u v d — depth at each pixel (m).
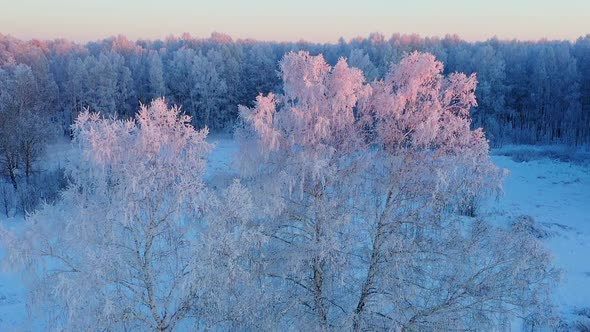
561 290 18.44
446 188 9.50
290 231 10.71
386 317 9.79
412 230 10.33
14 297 17.27
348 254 9.86
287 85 9.80
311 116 9.56
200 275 8.71
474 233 10.10
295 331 9.59
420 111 9.67
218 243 8.79
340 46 91.69
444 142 9.73
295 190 10.05
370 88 9.71
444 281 9.91
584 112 62.91
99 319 8.43
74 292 8.09
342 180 9.93
